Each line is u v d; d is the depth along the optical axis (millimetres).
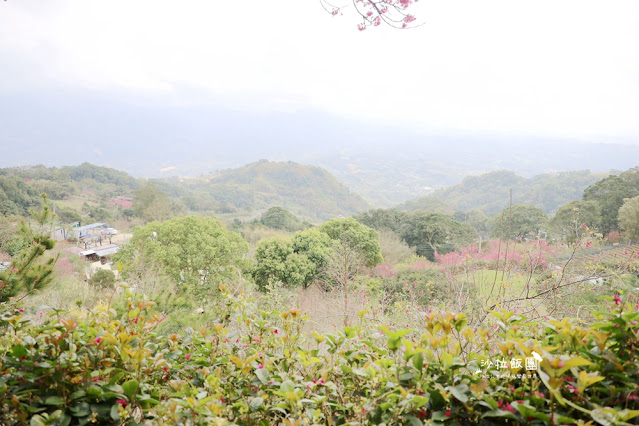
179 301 3699
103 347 1492
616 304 1333
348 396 1585
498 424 1192
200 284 10211
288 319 1909
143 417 1450
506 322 1524
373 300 8211
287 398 1299
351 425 1259
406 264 16531
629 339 1210
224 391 1544
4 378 1394
